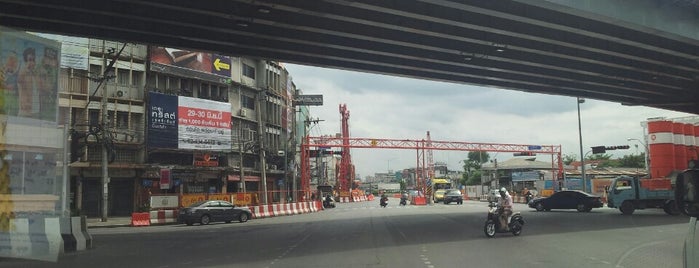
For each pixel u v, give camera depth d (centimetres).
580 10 1902
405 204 6619
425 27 2108
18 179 1501
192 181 4478
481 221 2834
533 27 2194
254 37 2303
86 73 3806
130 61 4100
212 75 4719
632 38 2311
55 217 1596
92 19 2030
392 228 2395
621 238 1833
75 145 3253
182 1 1830
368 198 10750
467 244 1680
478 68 2828
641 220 2762
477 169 13438
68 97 3744
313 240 1905
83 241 1739
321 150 8062
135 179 4059
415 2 1883
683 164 4144
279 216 4025
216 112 4662
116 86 4009
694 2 2173
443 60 2614
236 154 4978
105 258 1501
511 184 8681
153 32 2148
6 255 1425
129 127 4056
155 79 4291
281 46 2412
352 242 1795
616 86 3388
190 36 2212
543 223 2580
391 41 2242
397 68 2898
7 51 1502
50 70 1628
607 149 5525
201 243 1912
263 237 2098
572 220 2792
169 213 3319
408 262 1277
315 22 2062
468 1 1816
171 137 4272
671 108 4253
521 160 12538
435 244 1688
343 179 9825
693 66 2827
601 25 2188
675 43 2464
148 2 1789
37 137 1573
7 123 1484
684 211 420
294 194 5778
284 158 5697
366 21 1972
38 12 1942
